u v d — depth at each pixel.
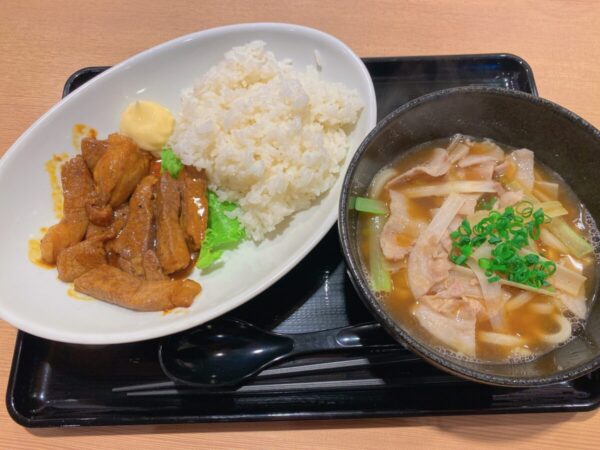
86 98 0.35
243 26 0.37
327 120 0.35
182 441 0.28
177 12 0.43
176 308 0.30
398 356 0.28
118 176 0.33
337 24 0.42
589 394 0.27
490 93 0.26
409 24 0.42
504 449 0.27
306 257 0.32
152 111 0.35
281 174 0.33
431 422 0.28
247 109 0.34
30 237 0.33
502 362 0.25
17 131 0.38
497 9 0.42
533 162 0.29
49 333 0.28
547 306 0.26
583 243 0.27
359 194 0.28
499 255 0.25
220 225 0.34
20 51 0.42
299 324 0.30
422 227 0.28
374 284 0.27
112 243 0.34
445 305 0.25
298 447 0.28
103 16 0.43
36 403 0.29
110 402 0.29
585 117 0.37
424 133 0.29
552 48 0.40
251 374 0.28
